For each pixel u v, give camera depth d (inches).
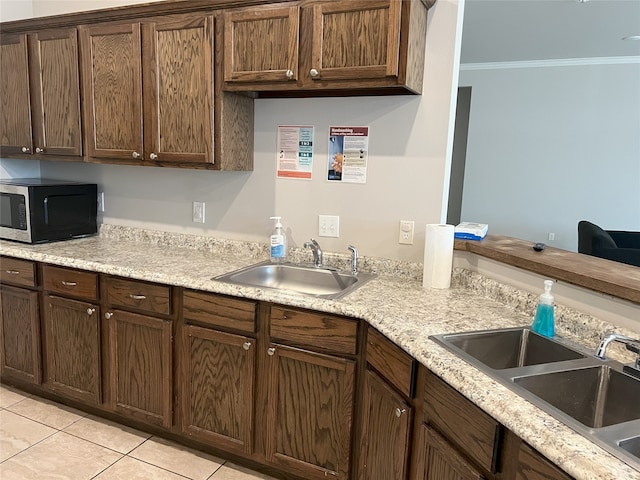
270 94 94.2
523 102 240.7
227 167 89.3
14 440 89.3
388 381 63.9
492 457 44.3
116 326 89.2
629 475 33.1
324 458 75.3
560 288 64.8
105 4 109.7
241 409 80.0
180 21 85.4
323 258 93.9
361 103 88.0
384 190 88.8
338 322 70.9
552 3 152.3
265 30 79.1
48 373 99.3
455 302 73.8
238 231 102.4
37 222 101.4
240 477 82.0
